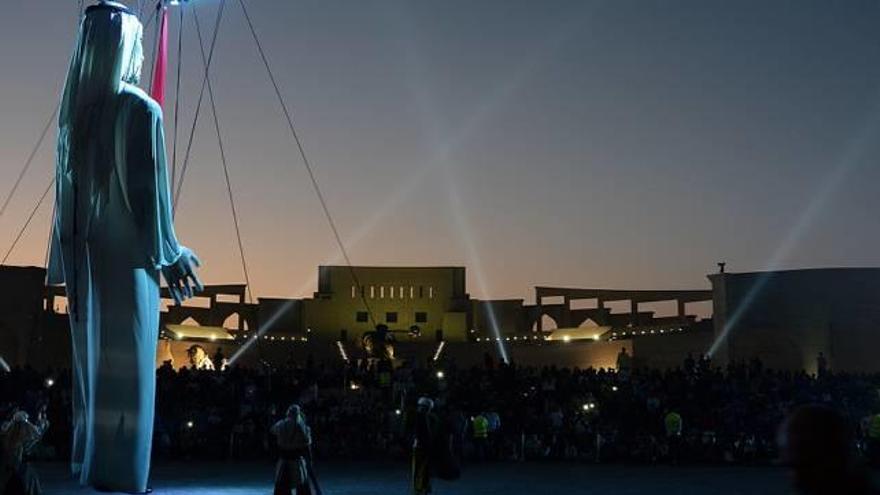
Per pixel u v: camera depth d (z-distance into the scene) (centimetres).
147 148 2025
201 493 2398
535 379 4250
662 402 3809
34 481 1482
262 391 3975
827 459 434
